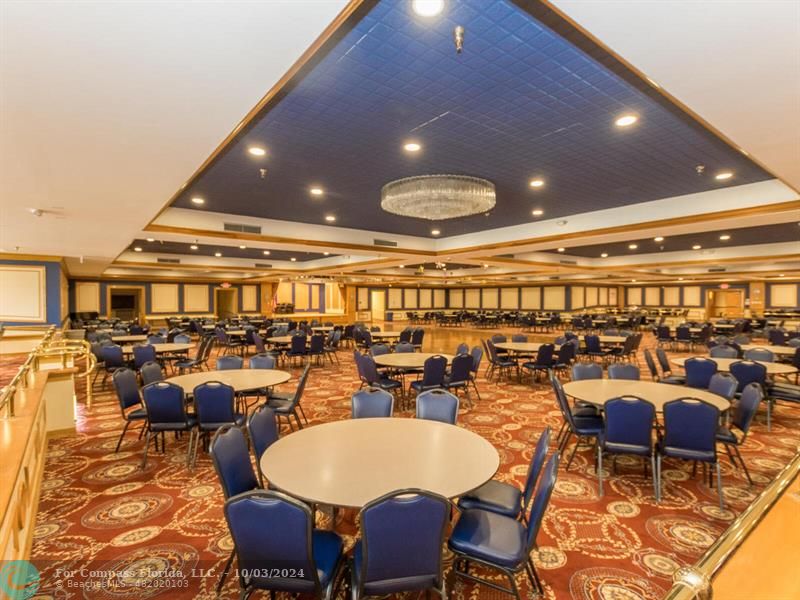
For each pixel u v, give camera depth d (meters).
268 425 2.83
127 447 4.37
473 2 2.16
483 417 5.41
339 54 2.63
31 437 2.70
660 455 3.15
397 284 25.94
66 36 1.75
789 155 3.28
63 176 3.80
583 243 8.68
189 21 1.67
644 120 3.66
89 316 16.09
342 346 13.88
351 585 1.79
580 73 2.87
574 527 2.81
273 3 1.57
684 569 0.99
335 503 1.74
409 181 5.24
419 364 5.57
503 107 3.39
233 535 1.64
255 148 4.31
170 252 13.27
